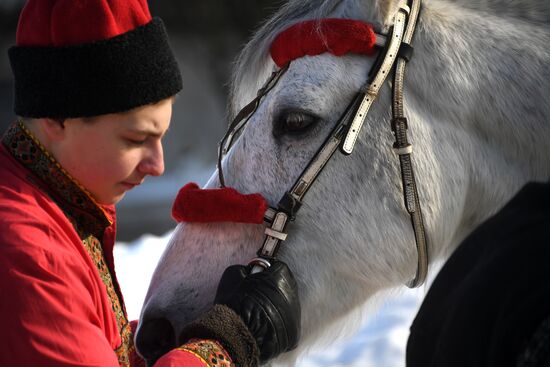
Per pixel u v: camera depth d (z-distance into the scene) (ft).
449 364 7.44
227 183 12.06
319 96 11.50
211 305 11.53
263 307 10.12
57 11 8.83
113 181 9.32
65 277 8.38
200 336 9.32
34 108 8.93
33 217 8.65
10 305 8.08
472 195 12.07
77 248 9.04
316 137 11.55
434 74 11.71
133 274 27.40
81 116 8.89
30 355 8.04
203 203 11.63
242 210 11.45
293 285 10.91
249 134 11.99
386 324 23.15
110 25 8.89
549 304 6.80
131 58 8.94
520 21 12.10
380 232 11.66
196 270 11.72
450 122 11.78
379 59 11.55
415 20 11.85
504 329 6.94
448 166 11.76
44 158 9.30
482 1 12.28
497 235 7.97
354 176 11.60
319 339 12.22
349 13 11.92
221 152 12.59
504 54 11.82
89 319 8.57
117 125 9.06
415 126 11.63
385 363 20.58
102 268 9.93
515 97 11.71
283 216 11.46
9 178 9.09
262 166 11.77
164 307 11.69
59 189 9.34
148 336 11.79
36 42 8.91
